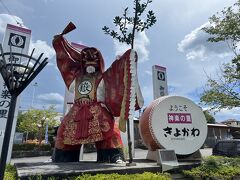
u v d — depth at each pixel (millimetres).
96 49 8680
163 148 8820
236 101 10750
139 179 5547
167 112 9320
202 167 8016
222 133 32938
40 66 4492
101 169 6219
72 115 8125
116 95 7836
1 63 4449
